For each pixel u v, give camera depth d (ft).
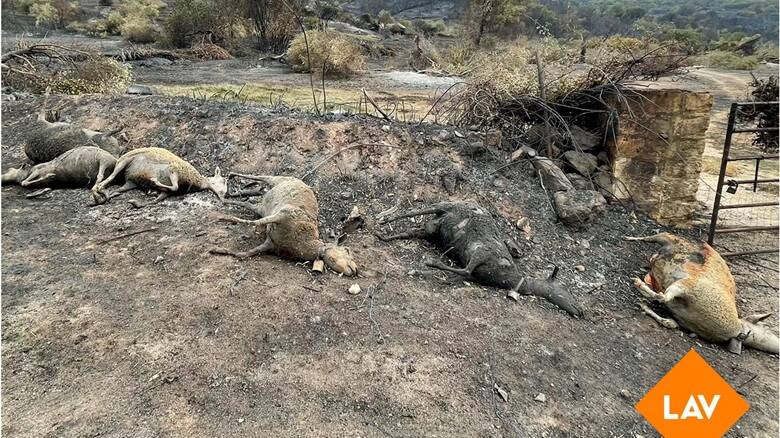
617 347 12.48
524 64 27.71
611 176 20.03
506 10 78.28
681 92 18.28
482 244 14.24
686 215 19.89
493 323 12.37
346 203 17.65
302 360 10.34
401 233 16.20
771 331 14.07
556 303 13.66
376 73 57.41
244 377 9.77
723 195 24.67
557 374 11.03
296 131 20.31
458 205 15.79
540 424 9.57
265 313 11.52
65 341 10.44
